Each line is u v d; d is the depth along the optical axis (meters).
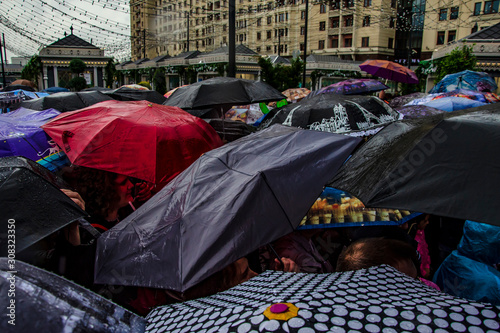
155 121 3.50
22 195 1.56
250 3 33.69
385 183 1.47
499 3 30.31
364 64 10.45
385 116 4.25
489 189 1.29
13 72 47.62
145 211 2.01
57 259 1.85
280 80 16.64
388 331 0.87
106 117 3.41
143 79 37.84
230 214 1.84
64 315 0.95
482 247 2.26
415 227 3.02
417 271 1.79
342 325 0.88
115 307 1.10
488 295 2.15
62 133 3.27
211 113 6.64
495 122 1.44
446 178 1.37
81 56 29.92
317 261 2.52
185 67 32.03
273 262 2.23
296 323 0.87
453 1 33.47
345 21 45.75
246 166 2.20
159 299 1.88
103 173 3.12
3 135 3.54
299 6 49.06
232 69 8.07
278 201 1.98
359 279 1.16
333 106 4.10
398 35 44.22
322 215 2.47
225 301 1.21
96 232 2.38
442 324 0.89
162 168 3.28
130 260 1.77
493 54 18.33
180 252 1.74
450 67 15.94
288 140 2.48
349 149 2.38
